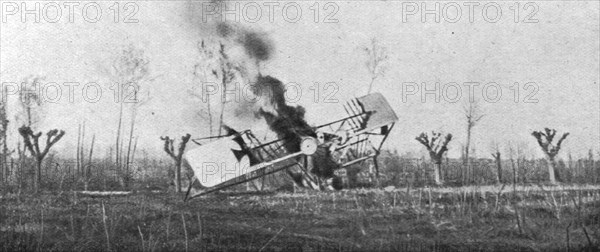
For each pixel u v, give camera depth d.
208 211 12.09
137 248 11.01
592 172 12.59
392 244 11.02
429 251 10.86
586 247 10.86
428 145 12.84
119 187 12.80
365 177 12.68
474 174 12.73
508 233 11.32
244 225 11.60
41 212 11.93
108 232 11.36
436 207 11.97
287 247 10.92
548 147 12.77
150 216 11.87
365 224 11.49
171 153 12.87
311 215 11.82
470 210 11.84
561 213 11.61
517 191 12.41
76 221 11.69
